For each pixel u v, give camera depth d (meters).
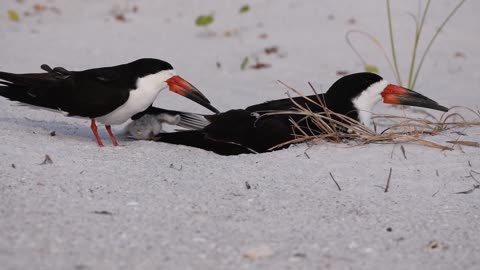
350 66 17.25
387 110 14.55
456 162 10.48
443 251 7.75
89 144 11.23
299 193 9.28
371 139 11.07
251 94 15.17
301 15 20.58
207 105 11.37
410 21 19.64
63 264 6.82
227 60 17.64
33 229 7.57
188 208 8.59
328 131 11.20
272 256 7.34
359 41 18.66
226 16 20.83
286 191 9.33
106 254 7.12
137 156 10.65
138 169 9.96
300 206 8.85
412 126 12.35
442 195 9.42
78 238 7.45
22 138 11.11
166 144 11.44
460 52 18.02
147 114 11.69
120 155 10.66
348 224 8.37
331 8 20.84
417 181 9.84
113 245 7.36
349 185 9.64
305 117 11.12
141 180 9.49
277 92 15.38
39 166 9.75
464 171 10.17
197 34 19.64
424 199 9.27
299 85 15.91
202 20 18.94
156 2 22.09
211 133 11.29
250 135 11.22
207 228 8.01
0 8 21.66
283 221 8.36
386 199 9.22
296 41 18.81
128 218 8.13
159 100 14.43
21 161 9.88
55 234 7.50
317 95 11.37
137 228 7.86
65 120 12.88
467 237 8.14
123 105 10.95
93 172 9.69
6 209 8.10
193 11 21.39
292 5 21.25
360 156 10.64
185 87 11.23
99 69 11.15
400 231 8.25
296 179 9.80
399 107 14.77
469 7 20.44
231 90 15.45
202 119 11.93
